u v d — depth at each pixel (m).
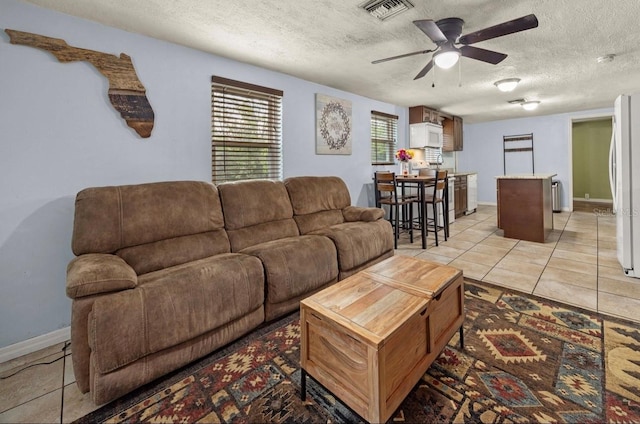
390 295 1.52
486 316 2.16
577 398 1.39
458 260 3.45
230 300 1.83
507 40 2.72
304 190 3.26
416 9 2.12
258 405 1.43
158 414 1.39
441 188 4.22
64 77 2.07
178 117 2.64
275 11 2.12
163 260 2.07
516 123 7.18
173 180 2.62
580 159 7.88
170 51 2.57
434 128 5.73
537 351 1.75
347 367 1.25
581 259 3.35
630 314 2.12
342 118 4.24
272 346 1.90
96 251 1.88
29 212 1.97
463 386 1.49
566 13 2.23
